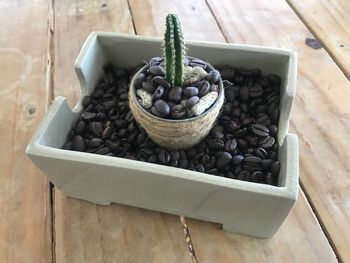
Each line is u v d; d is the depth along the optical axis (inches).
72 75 10.8
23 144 9.3
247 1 12.8
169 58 6.6
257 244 7.6
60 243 7.8
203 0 12.9
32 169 8.9
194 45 8.9
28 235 7.9
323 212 7.9
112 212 8.2
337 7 12.4
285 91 7.8
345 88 10.2
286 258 7.4
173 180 6.7
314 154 8.8
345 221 7.8
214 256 7.5
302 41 11.4
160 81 7.1
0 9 13.0
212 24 12.0
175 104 7.1
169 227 7.9
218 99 7.2
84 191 8.0
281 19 12.1
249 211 7.0
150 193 7.4
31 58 11.4
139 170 6.7
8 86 10.6
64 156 7.0
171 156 7.8
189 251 7.6
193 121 6.9
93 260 7.5
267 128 8.3
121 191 7.7
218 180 6.5
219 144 8.0
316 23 11.9
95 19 12.5
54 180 7.9
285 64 8.7
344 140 9.1
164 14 12.5
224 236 7.8
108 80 9.7
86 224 8.0
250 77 9.2
